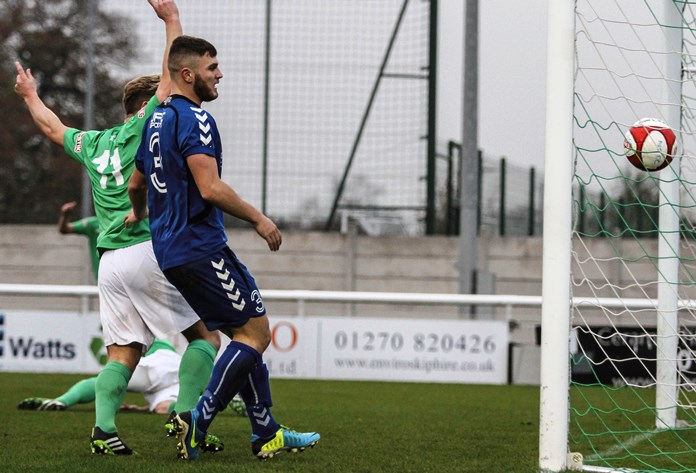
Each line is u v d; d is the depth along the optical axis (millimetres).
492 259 48125
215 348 14773
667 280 19953
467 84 40250
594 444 17359
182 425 12594
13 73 62906
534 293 48000
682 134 19781
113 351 14414
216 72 13164
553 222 13070
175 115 12742
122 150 14586
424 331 35594
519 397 28078
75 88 62875
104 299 14500
